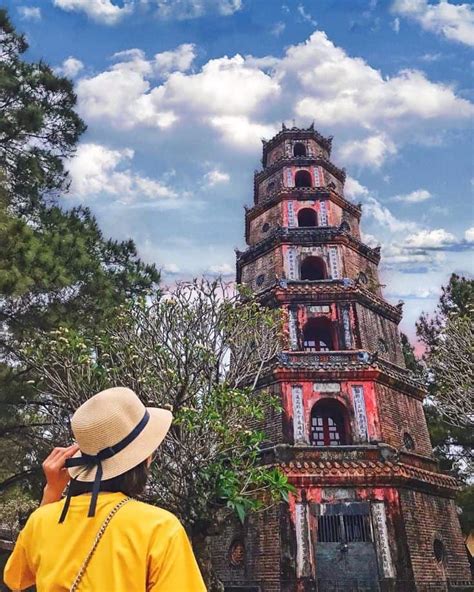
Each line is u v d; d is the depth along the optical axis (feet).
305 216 92.43
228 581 62.34
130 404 9.37
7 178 57.72
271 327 54.49
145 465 9.32
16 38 64.34
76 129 66.33
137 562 7.74
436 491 69.41
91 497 8.44
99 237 69.82
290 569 58.95
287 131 104.94
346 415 70.33
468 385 57.93
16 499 83.92
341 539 60.90
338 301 79.00
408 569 59.88
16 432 57.98
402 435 71.46
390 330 83.25
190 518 41.14
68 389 45.78
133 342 47.09
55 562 8.07
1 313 51.75
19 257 45.88
